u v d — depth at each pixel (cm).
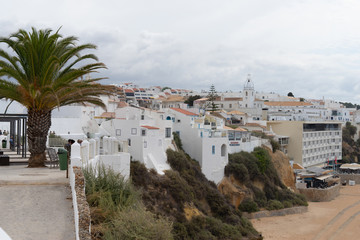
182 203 4844
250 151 8031
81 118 6462
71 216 1634
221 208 5612
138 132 5909
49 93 2534
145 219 1644
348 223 6381
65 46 2744
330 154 12650
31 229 1477
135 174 4716
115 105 10894
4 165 2773
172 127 6638
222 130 7812
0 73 2475
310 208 7538
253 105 15900
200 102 16062
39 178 2158
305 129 11325
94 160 2684
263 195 7019
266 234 5553
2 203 1725
